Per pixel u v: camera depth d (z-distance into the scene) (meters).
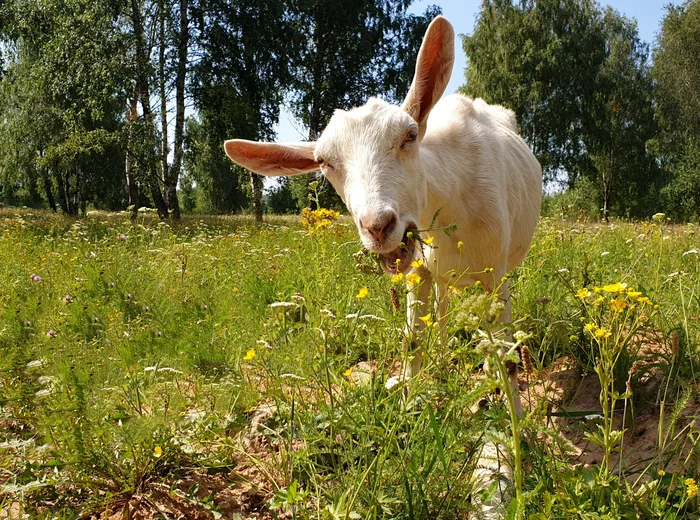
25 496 0.73
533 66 10.70
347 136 0.89
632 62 11.41
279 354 0.90
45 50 6.39
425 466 0.68
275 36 6.66
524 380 1.09
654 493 0.62
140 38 5.83
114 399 0.85
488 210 1.02
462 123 1.09
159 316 1.40
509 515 0.56
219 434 0.84
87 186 11.60
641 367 0.96
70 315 1.33
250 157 1.09
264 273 1.78
